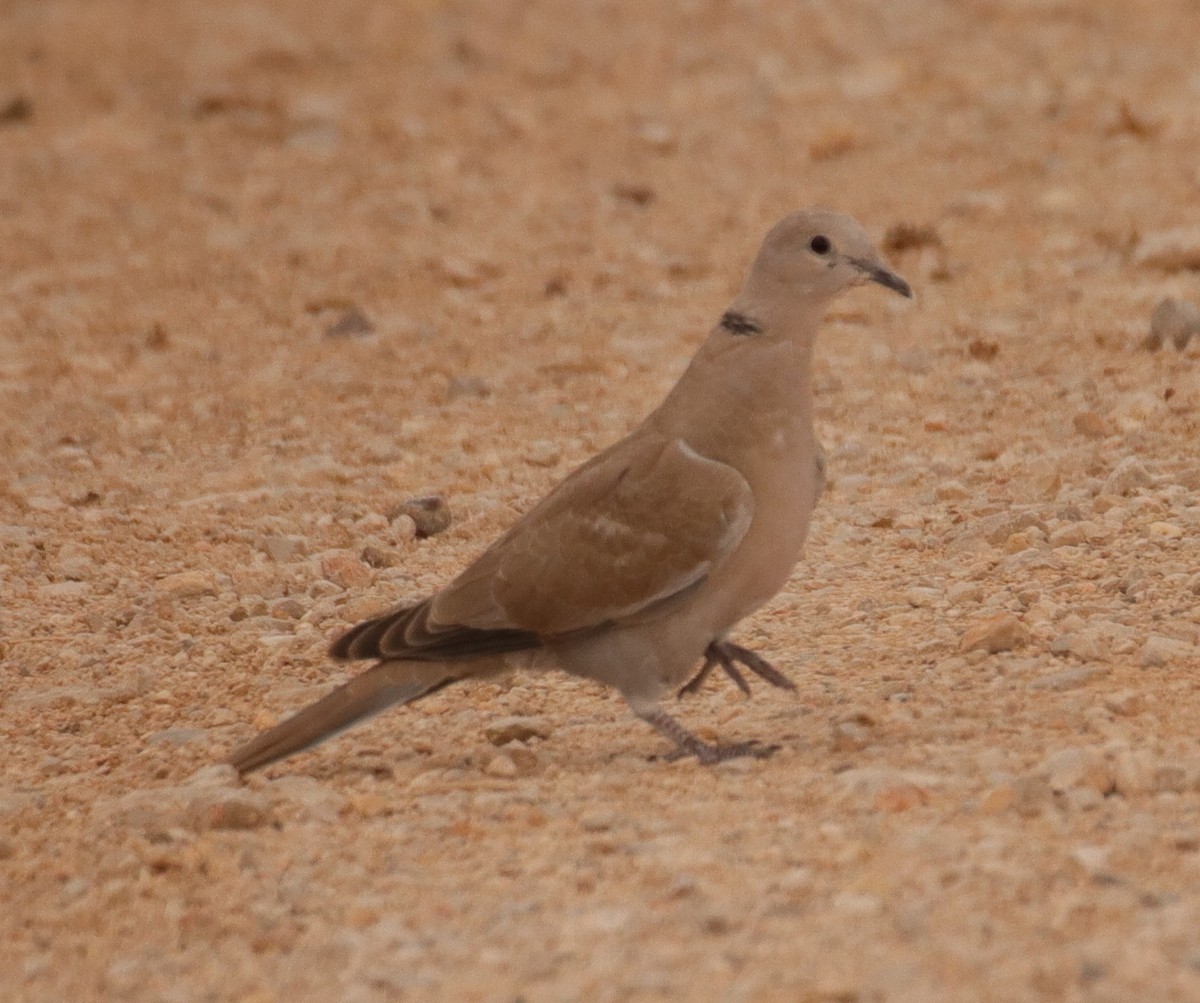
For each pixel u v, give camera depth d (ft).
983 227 103.35
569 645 49.49
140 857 45.16
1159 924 37.45
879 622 58.44
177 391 88.07
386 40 153.69
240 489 75.82
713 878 41.09
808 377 49.39
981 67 134.10
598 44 149.18
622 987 36.70
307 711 49.55
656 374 86.17
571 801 46.55
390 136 129.80
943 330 88.38
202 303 100.89
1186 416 73.77
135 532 71.92
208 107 137.59
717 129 126.62
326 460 77.87
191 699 58.03
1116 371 79.87
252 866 44.32
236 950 40.45
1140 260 93.76
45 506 74.49
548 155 124.26
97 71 149.69
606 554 48.67
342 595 64.95
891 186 112.27
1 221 116.88
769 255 48.93
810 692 53.26
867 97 130.00
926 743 47.96
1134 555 60.95
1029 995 35.19
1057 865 40.32
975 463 72.28
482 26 156.56
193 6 168.86
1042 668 52.75
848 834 42.65
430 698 56.70
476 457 77.56
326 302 98.78
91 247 111.45
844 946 37.55
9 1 172.96
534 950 38.70
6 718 57.41
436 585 65.31
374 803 47.11
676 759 49.24
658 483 48.62
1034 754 46.50
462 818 45.85
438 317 96.22
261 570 67.92
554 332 92.79
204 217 116.06
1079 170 110.93
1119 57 132.98
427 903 41.50
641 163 121.29
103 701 58.13
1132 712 48.73
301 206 117.08
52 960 40.96
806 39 145.69
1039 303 90.74
